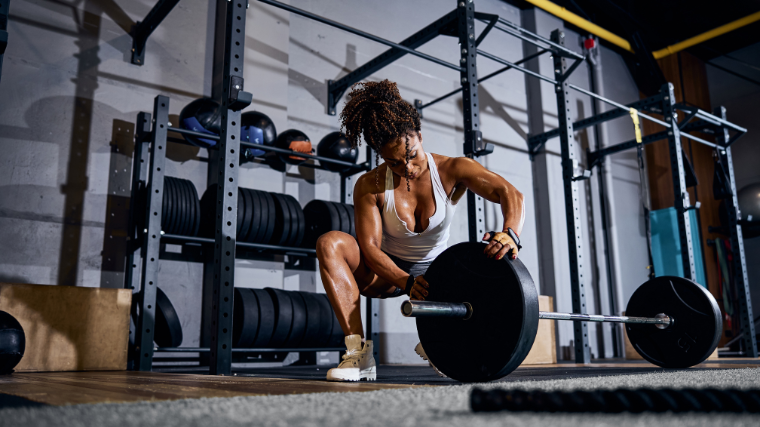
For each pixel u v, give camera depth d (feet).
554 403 2.02
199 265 10.85
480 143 8.36
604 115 14.69
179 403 2.52
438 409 2.21
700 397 2.03
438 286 4.53
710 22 19.45
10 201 9.39
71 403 2.68
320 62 13.34
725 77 20.92
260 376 6.00
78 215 9.95
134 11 11.15
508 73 17.26
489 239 4.32
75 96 10.25
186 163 11.10
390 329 13.24
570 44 18.85
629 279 18.56
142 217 9.97
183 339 10.41
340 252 5.03
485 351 4.18
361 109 4.83
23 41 9.94
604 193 18.38
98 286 9.91
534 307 4.09
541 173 17.07
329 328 10.57
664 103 13.66
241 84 6.59
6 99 9.62
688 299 7.02
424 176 5.12
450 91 15.60
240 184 11.51
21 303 7.49
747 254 19.79
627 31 19.36
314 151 12.76
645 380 3.92
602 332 17.47
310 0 13.52
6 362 6.29
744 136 20.24
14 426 1.83
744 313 14.69
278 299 10.11
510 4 17.89
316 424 1.84
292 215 10.69
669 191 20.12
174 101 11.24
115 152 10.46
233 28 6.70
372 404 2.42
